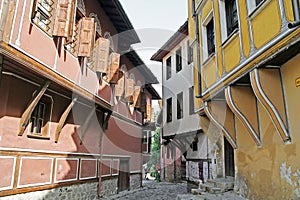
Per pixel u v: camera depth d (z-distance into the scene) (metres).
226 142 10.05
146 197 11.98
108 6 10.98
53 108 8.16
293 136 5.00
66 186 8.73
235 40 6.18
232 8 7.03
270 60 4.94
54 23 6.93
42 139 7.64
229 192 7.90
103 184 11.54
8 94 6.36
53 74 6.71
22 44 5.69
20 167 6.68
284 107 5.21
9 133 6.38
